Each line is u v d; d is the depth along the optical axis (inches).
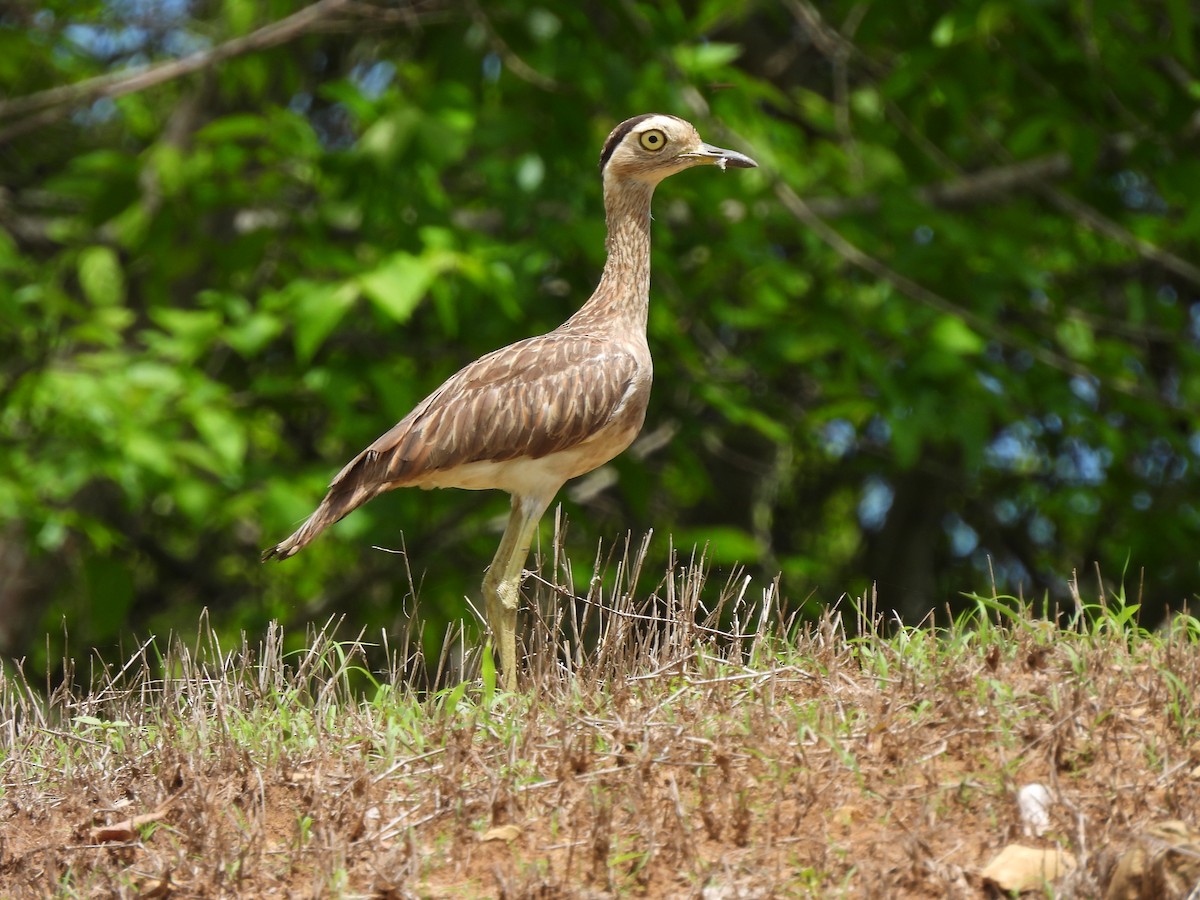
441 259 509.0
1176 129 570.9
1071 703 265.6
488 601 356.2
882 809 249.4
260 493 551.8
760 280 598.5
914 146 612.1
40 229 677.3
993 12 525.0
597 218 553.0
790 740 268.8
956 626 308.3
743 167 385.7
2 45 602.9
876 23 581.3
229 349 629.3
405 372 616.4
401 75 626.2
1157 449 727.1
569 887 236.1
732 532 555.2
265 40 570.9
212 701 320.8
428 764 277.1
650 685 294.8
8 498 525.7
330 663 340.5
